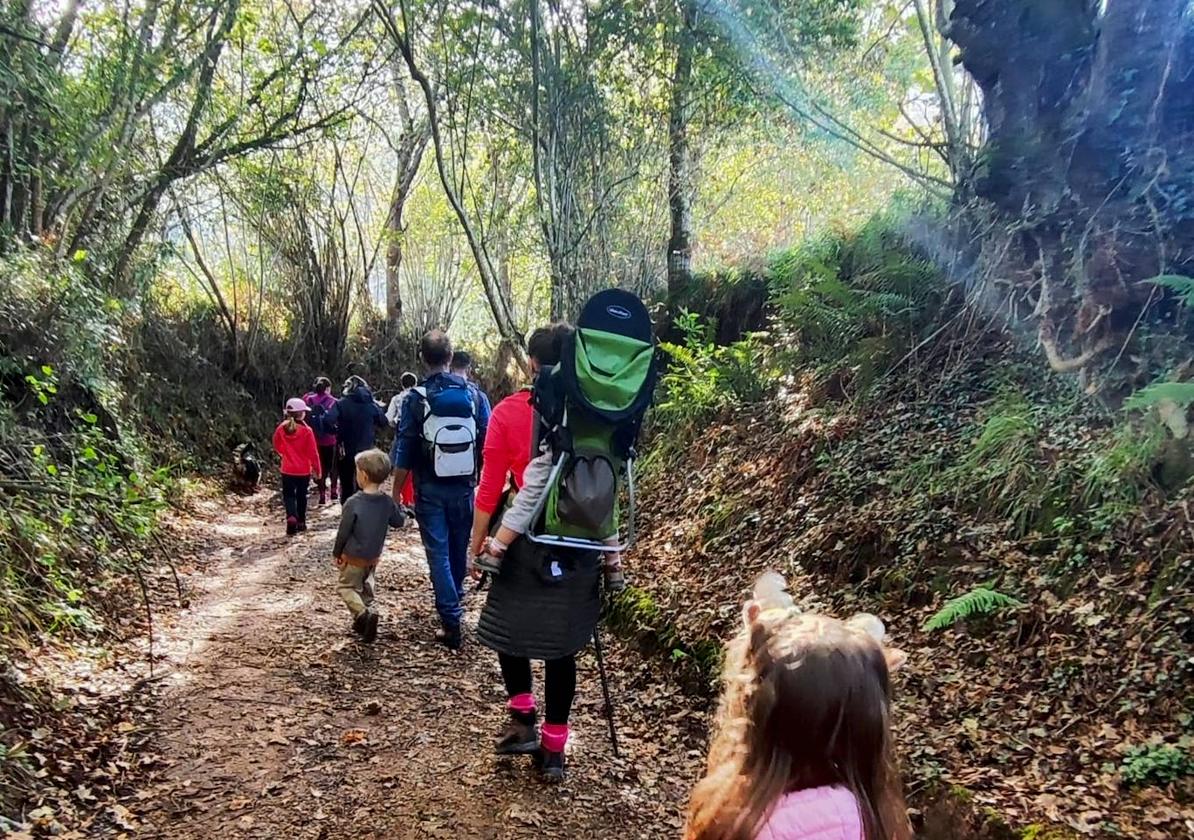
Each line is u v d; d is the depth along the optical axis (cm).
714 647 504
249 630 575
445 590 547
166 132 1271
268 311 1788
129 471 880
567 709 377
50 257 859
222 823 337
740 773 158
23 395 764
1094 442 480
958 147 731
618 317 357
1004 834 306
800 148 1140
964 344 661
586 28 931
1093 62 499
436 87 990
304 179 1644
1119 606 389
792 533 607
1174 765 312
